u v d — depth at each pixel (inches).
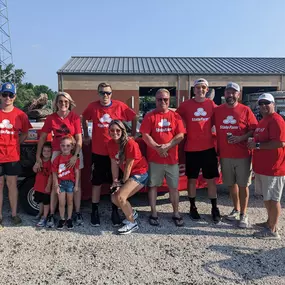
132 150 154.3
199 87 166.7
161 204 202.5
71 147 157.6
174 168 167.5
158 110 164.6
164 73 962.7
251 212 187.2
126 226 157.0
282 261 129.9
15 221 165.6
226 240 149.8
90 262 128.3
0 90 161.0
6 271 121.4
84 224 167.9
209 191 173.8
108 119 166.1
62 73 935.0
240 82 981.2
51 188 163.3
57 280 115.4
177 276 118.4
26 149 174.1
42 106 259.4
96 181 167.3
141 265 126.1
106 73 946.7
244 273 120.4
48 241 147.3
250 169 166.2
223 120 164.4
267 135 148.4
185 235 155.1
